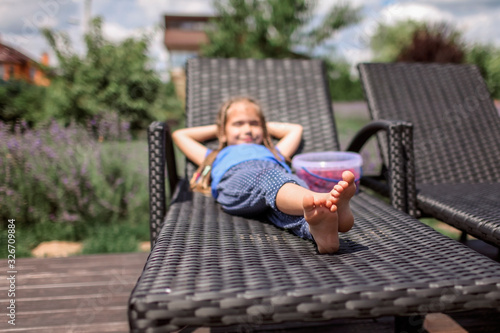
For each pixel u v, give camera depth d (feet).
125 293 6.57
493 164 7.41
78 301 6.31
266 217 5.05
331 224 3.71
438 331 5.31
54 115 26.91
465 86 8.54
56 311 5.99
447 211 5.05
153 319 2.78
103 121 12.66
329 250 3.83
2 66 23.67
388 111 7.99
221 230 4.54
